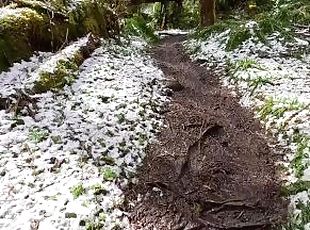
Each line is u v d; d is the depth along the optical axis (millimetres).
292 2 3686
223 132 1852
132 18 4289
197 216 1303
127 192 1419
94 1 3096
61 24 2547
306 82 2299
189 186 1450
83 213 1266
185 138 1774
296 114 1838
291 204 1345
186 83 2498
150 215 1323
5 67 2027
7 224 1213
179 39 4066
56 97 1907
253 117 2027
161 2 5457
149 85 2273
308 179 1426
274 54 2795
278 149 1689
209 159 1621
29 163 1476
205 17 4059
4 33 2100
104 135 1682
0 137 1583
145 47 3436
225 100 2281
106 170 1480
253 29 3102
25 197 1322
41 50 2332
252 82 2326
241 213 1315
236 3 4957
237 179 1497
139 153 1634
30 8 2395
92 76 2209
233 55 2877
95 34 2930
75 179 1413
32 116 1712
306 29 3252
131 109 1905
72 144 1597
